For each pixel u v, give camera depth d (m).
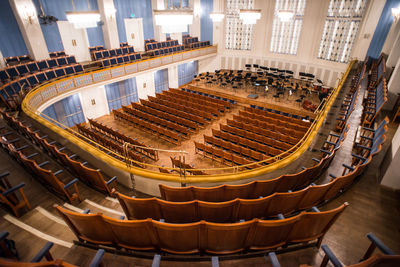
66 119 12.68
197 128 11.22
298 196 3.59
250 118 11.41
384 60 12.20
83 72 12.21
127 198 3.28
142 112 11.92
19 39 12.52
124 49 15.50
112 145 8.73
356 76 12.86
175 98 14.05
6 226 3.51
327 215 2.72
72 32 14.87
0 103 8.48
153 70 15.66
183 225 2.53
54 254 3.03
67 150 6.11
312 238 3.07
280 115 11.78
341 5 14.89
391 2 13.40
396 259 1.86
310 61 17.39
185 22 6.35
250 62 20.30
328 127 8.13
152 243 2.91
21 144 6.14
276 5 17.36
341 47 15.71
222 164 8.88
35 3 12.87
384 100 7.37
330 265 2.94
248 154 8.38
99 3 15.34
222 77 19.33
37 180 4.69
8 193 3.54
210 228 2.59
